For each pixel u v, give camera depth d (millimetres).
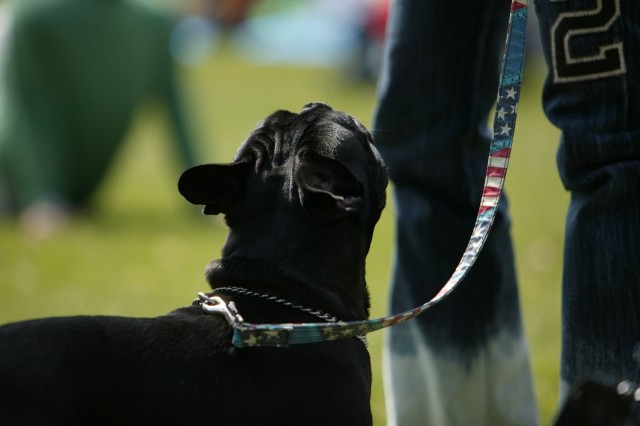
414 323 7152
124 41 17734
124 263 14219
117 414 5059
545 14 6176
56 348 5051
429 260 7113
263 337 5180
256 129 6043
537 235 15797
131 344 5207
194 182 5840
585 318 6129
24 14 17281
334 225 5777
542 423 8164
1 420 4828
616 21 5969
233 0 59656
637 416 4688
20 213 17344
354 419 5410
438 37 6832
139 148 27047
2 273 13602
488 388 7090
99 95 17516
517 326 7137
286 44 55312
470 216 7059
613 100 6008
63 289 12766
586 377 6109
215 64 49000
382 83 7082
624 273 6031
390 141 7051
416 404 7195
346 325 5234
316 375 5398
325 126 5812
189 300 12359
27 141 17297
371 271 14109
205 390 5188
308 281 5660
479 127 6992
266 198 5793
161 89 18828
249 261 5711
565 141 6113
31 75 17375
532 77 39781
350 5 45156
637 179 5980
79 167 17719
